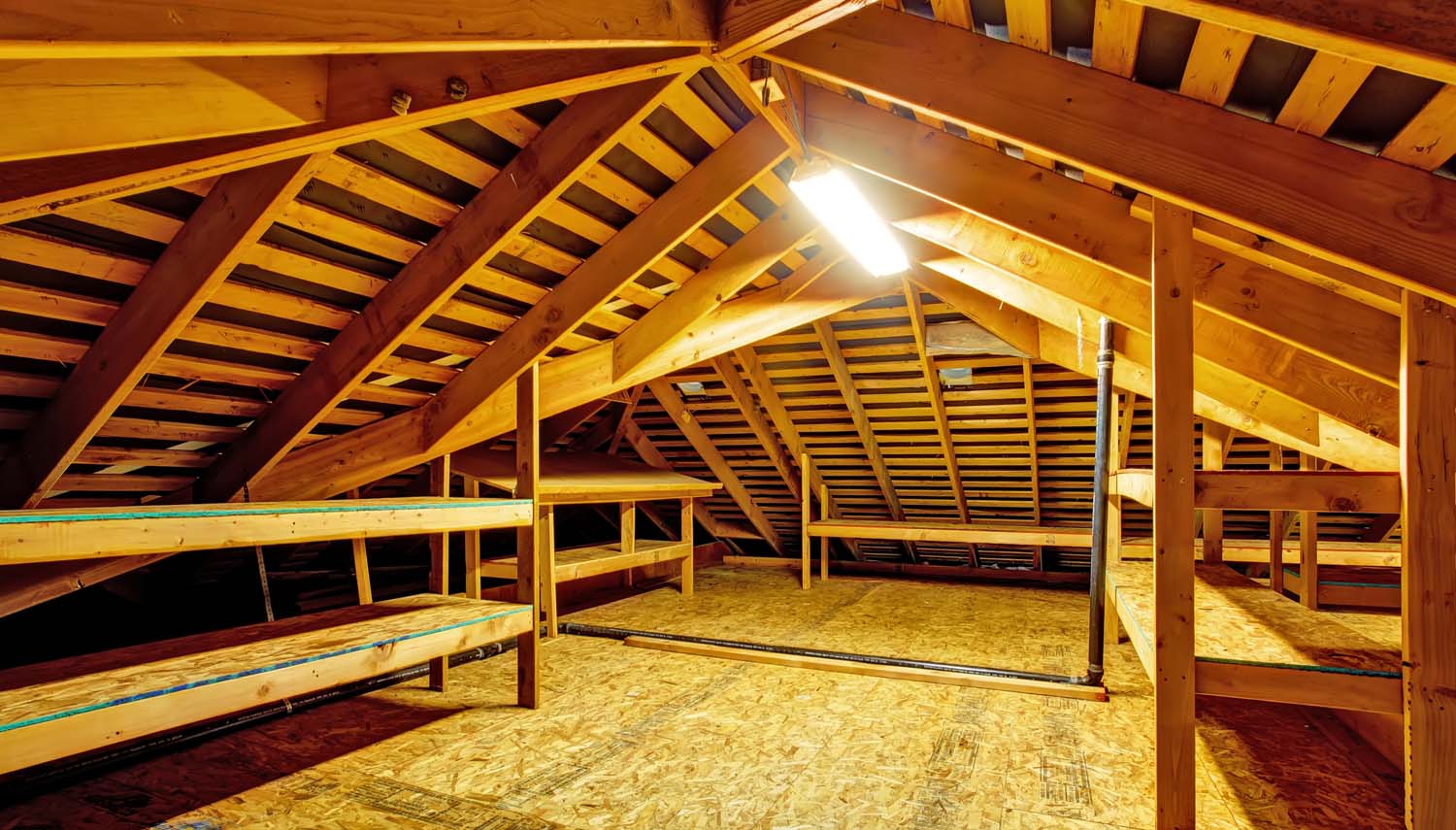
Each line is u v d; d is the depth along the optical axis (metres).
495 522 3.17
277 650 2.45
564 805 2.41
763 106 2.54
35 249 2.08
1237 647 2.27
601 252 3.41
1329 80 1.60
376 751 2.84
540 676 3.58
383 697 3.50
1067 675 3.79
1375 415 2.67
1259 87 1.79
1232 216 1.89
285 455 3.49
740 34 2.04
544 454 5.83
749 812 2.37
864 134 2.97
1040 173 2.73
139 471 3.31
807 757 2.80
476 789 2.52
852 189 2.79
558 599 6.04
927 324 5.04
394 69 1.89
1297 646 2.28
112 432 2.91
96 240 2.20
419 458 3.90
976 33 2.18
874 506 7.43
